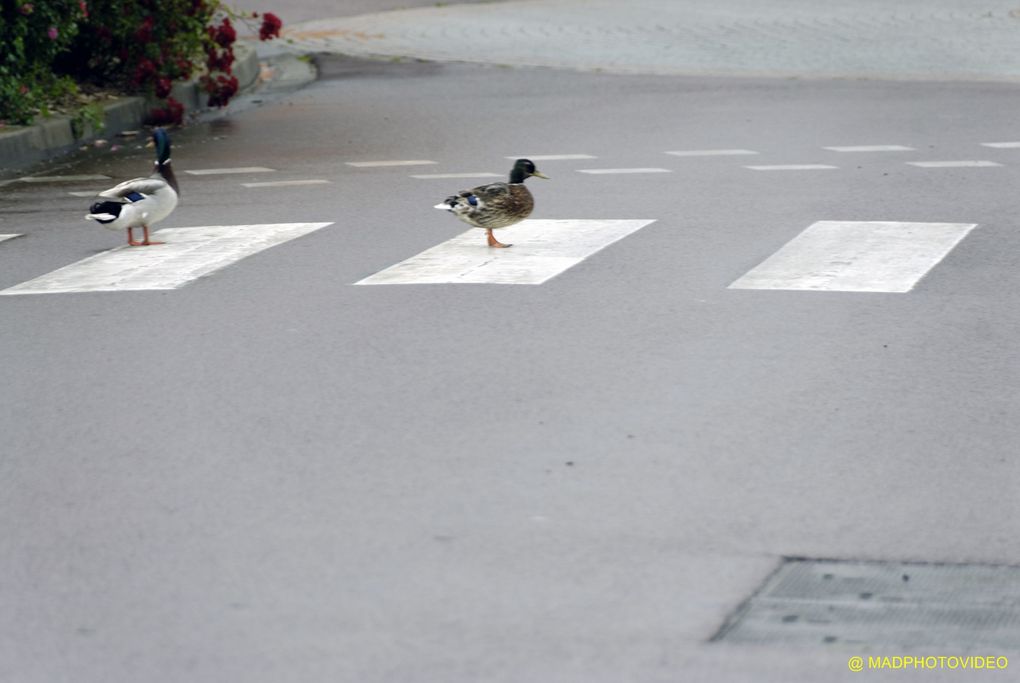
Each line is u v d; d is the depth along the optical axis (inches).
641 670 299.7
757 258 621.0
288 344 524.4
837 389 460.4
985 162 838.5
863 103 1119.0
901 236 652.1
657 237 665.6
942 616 321.1
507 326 535.2
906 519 368.2
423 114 1130.0
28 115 1019.9
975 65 1348.4
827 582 336.8
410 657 307.3
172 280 623.5
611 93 1218.6
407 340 523.5
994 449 410.6
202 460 419.2
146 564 355.3
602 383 471.2
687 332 521.3
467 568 347.3
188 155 988.6
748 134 979.3
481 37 1663.4
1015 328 516.4
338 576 345.1
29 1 1028.5
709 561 347.9
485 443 424.2
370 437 431.8
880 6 1971.0
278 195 813.9
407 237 687.7
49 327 561.9
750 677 296.5
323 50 1579.7
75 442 437.7
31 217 783.7
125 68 1214.3
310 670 303.6
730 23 1775.3
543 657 305.9
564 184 809.5
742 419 436.8
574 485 393.1
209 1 1236.5
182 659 310.0
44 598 339.6
